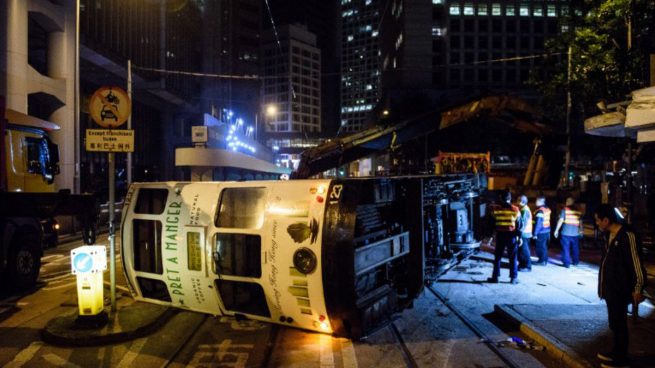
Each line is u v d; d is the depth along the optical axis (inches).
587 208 933.8
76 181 791.7
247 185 261.4
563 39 828.0
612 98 730.2
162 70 1604.3
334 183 238.1
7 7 794.8
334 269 225.6
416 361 216.8
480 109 502.3
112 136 271.3
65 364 214.1
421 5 3873.0
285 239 239.6
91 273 250.1
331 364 213.3
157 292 315.0
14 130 389.1
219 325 268.4
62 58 967.6
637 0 657.6
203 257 263.7
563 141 579.5
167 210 280.4
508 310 281.0
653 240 514.6
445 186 361.1
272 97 7436.0
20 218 356.5
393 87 3959.2
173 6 1956.2
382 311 254.5
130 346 236.1
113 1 1387.8
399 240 268.4
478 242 421.7
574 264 442.9
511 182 860.0
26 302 325.7
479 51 3907.5
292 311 246.4
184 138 2082.9
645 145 523.8
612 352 200.1
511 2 3912.4
